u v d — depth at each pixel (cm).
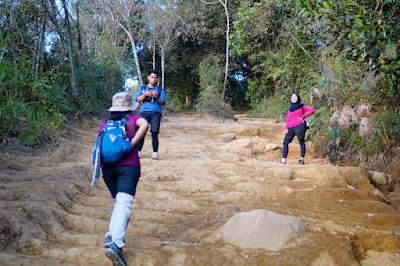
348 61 850
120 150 320
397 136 702
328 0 512
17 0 844
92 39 1591
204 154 827
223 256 321
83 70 1077
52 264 305
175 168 643
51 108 827
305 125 750
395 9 539
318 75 1125
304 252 321
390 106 738
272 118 1677
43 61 933
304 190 543
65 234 368
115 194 355
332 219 421
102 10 1705
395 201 563
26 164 595
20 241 337
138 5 1948
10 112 695
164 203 475
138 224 407
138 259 322
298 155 893
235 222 365
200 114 1616
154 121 689
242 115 2069
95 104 1093
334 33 618
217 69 1961
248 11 1764
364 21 454
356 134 769
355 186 602
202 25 2439
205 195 523
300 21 752
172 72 2994
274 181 587
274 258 314
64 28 948
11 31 845
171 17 2162
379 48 499
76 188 511
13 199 427
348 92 847
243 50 1903
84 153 722
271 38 1870
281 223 349
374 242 359
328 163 777
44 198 433
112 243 306
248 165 706
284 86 1611
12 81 745
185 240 369
